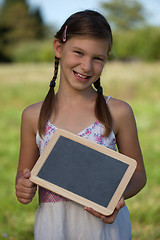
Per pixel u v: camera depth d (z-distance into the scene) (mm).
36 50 28594
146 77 13039
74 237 1636
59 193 1519
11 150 5613
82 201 1505
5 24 39844
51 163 1578
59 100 1771
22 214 3293
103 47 1624
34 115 1786
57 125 1719
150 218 3264
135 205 3527
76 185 1535
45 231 1637
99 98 1733
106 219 1501
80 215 1641
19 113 9227
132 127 1777
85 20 1616
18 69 16156
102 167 1564
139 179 1788
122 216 1732
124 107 1770
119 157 1585
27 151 1826
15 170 4629
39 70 15570
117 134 1784
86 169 1562
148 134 6867
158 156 5262
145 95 11641
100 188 1528
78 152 1594
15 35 40594
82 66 1606
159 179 4168
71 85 1672
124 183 1537
